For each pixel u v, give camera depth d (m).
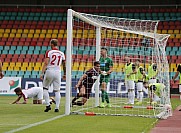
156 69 43.50
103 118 30.11
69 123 26.33
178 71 42.62
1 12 103.56
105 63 40.97
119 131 22.31
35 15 103.25
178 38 93.81
